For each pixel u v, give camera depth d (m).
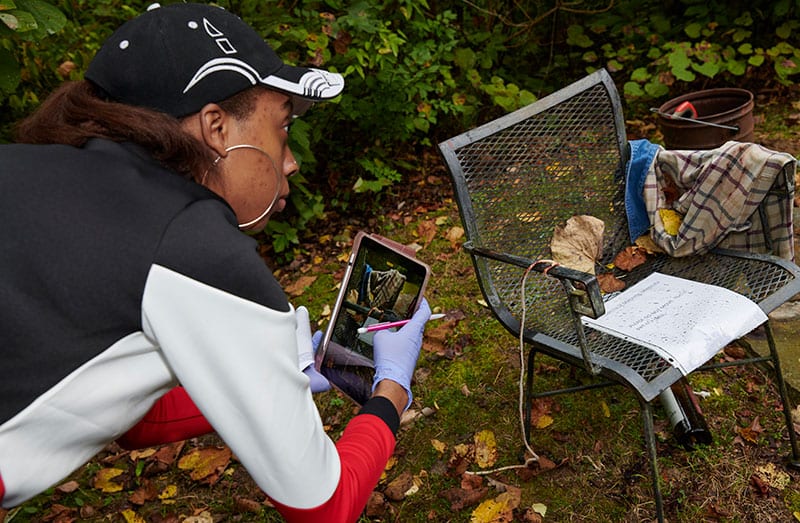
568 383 2.31
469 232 1.83
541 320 1.85
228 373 0.90
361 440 1.16
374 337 1.48
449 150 1.79
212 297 0.88
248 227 1.12
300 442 0.97
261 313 0.92
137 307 0.87
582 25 4.50
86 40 2.97
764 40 4.34
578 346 1.68
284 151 1.13
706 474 1.92
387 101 3.45
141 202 0.90
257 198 1.09
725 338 1.57
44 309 0.85
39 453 0.89
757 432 2.01
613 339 1.70
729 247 1.93
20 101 2.61
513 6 4.33
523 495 1.95
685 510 1.83
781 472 1.88
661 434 2.06
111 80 0.99
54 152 0.93
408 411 2.31
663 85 3.79
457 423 2.24
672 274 1.94
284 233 3.21
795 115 3.83
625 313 1.74
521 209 1.97
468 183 1.84
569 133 2.00
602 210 2.08
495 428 2.19
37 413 0.85
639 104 4.19
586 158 2.03
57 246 0.86
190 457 2.24
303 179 3.16
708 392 2.17
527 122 1.92
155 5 1.04
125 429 1.00
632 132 3.97
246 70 1.00
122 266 0.86
